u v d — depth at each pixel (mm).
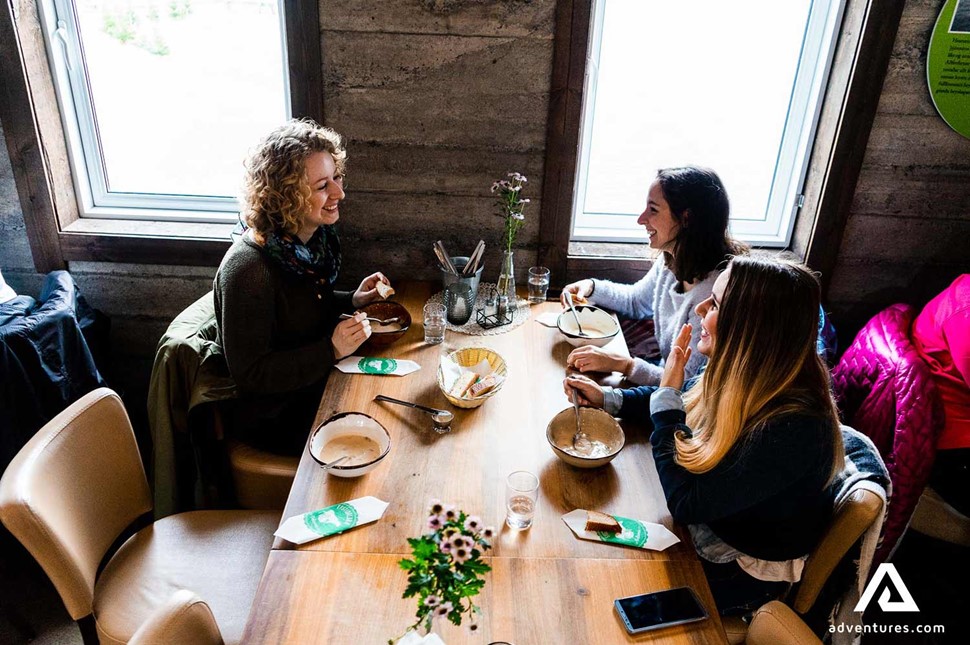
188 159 2590
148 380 2736
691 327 1823
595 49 2406
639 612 1235
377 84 2293
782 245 2652
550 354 2061
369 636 1173
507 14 2201
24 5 2244
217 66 2453
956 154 2373
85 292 2590
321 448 1611
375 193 2449
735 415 1395
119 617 1518
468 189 2445
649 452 1662
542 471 1578
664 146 2604
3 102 2281
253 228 1915
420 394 1840
